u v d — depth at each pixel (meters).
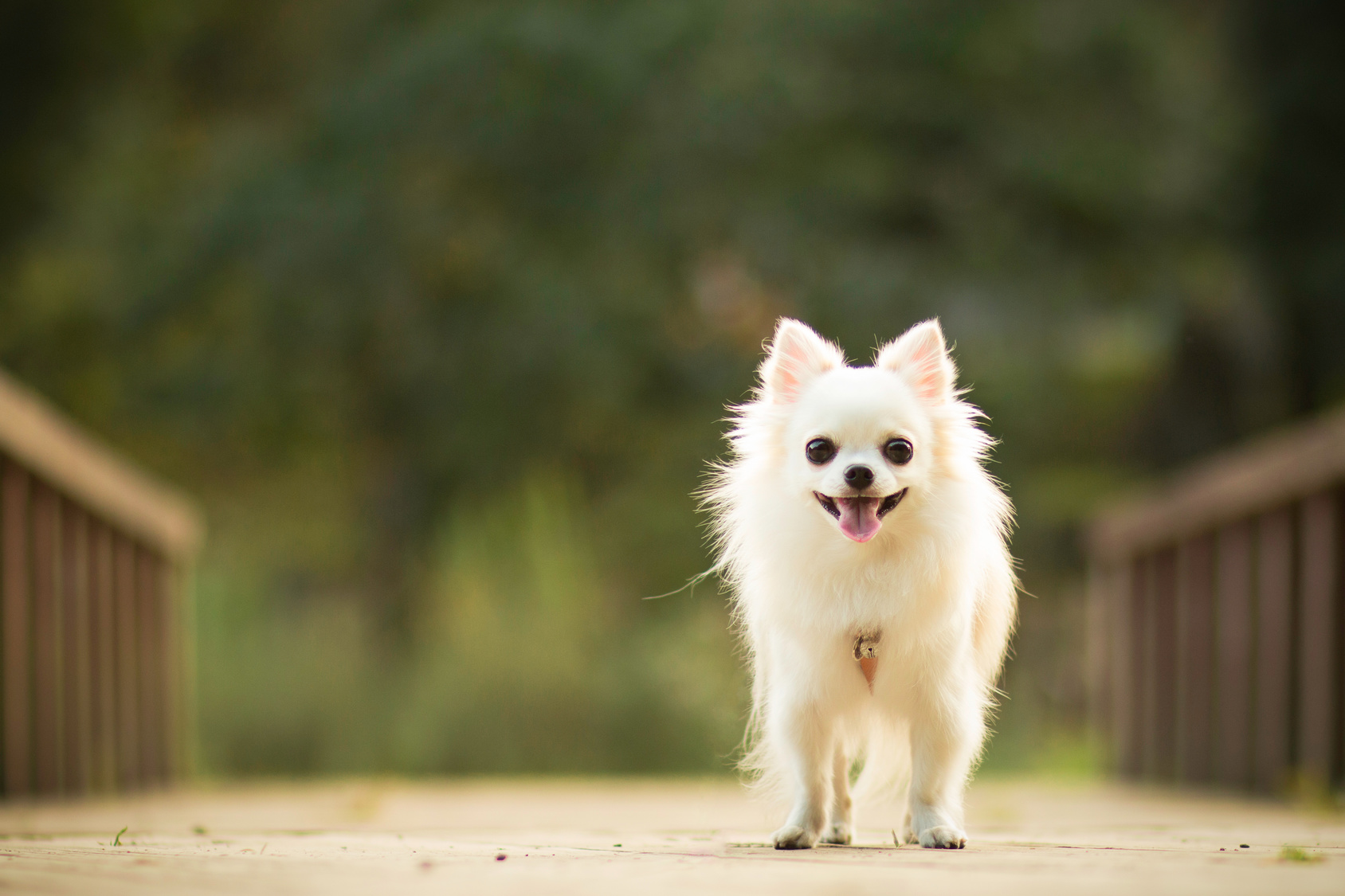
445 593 14.62
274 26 21.25
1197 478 8.09
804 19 18.64
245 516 21.86
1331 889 2.61
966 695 4.18
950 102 18.77
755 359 18.97
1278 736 7.33
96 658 7.90
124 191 20.25
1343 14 18.11
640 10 18.56
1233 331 20.80
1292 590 7.30
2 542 6.63
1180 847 3.85
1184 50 20.45
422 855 3.49
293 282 17.62
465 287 18.50
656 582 18.42
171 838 4.29
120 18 20.33
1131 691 9.10
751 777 4.99
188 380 18.45
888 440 4.09
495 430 17.80
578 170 17.94
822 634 4.12
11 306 20.52
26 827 5.29
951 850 3.75
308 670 13.50
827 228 18.25
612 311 17.62
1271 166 18.23
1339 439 6.44
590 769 12.56
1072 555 20.69
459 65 17.77
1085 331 20.83
